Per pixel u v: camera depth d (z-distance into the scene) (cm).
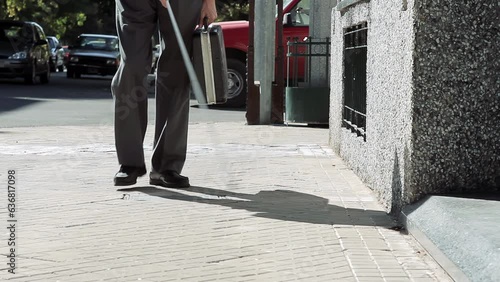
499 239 436
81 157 910
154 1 695
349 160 849
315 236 543
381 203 656
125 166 712
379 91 674
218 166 852
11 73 2800
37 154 934
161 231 554
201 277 448
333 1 1416
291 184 748
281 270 463
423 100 564
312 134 1224
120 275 451
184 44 706
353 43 855
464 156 571
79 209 621
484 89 569
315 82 1416
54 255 490
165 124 720
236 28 1795
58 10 5338
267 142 1095
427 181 570
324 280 444
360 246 515
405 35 582
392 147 618
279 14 1434
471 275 414
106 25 6288
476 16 565
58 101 2044
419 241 518
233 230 559
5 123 1423
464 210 512
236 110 1761
